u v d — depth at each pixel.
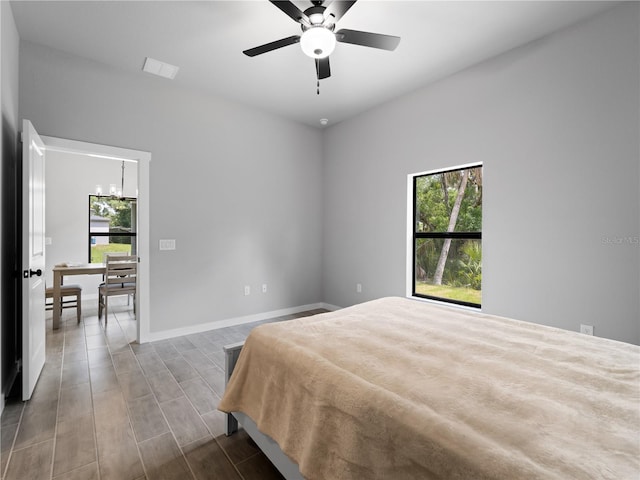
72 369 2.63
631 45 2.18
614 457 0.76
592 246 2.37
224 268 3.83
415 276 3.74
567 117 2.47
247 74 3.22
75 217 5.48
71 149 2.86
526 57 2.69
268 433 1.36
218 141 3.76
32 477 1.48
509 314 2.82
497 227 2.89
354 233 4.31
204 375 2.56
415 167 3.55
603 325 2.32
